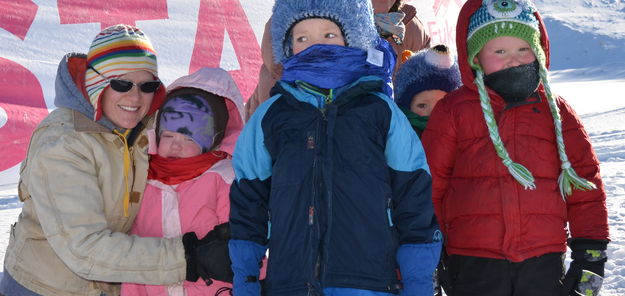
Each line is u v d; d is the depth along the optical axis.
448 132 2.84
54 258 2.73
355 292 2.23
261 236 2.40
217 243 2.60
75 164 2.65
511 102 2.77
